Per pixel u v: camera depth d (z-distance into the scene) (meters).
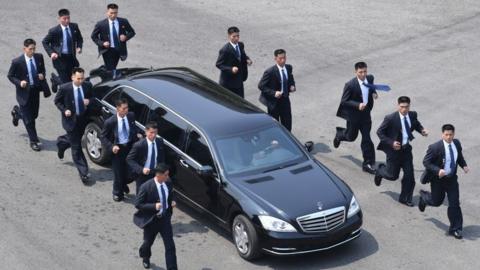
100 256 38.53
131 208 43.41
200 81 47.31
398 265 38.59
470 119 57.25
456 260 39.12
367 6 82.12
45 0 76.44
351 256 39.41
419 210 44.12
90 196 44.41
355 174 48.72
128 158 40.38
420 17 79.81
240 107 44.31
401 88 62.62
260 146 41.66
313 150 52.00
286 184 39.53
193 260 38.66
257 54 67.81
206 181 40.41
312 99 59.97
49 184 45.38
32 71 48.06
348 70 65.94
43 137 51.25
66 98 44.69
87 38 68.06
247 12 78.12
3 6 74.00
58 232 40.50
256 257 38.44
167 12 76.38
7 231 40.22
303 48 69.94
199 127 41.84
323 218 37.94
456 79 64.88
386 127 44.44
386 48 71.38
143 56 65.44
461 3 84.81
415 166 50.22
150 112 44.38
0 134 51.19
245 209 38.12
